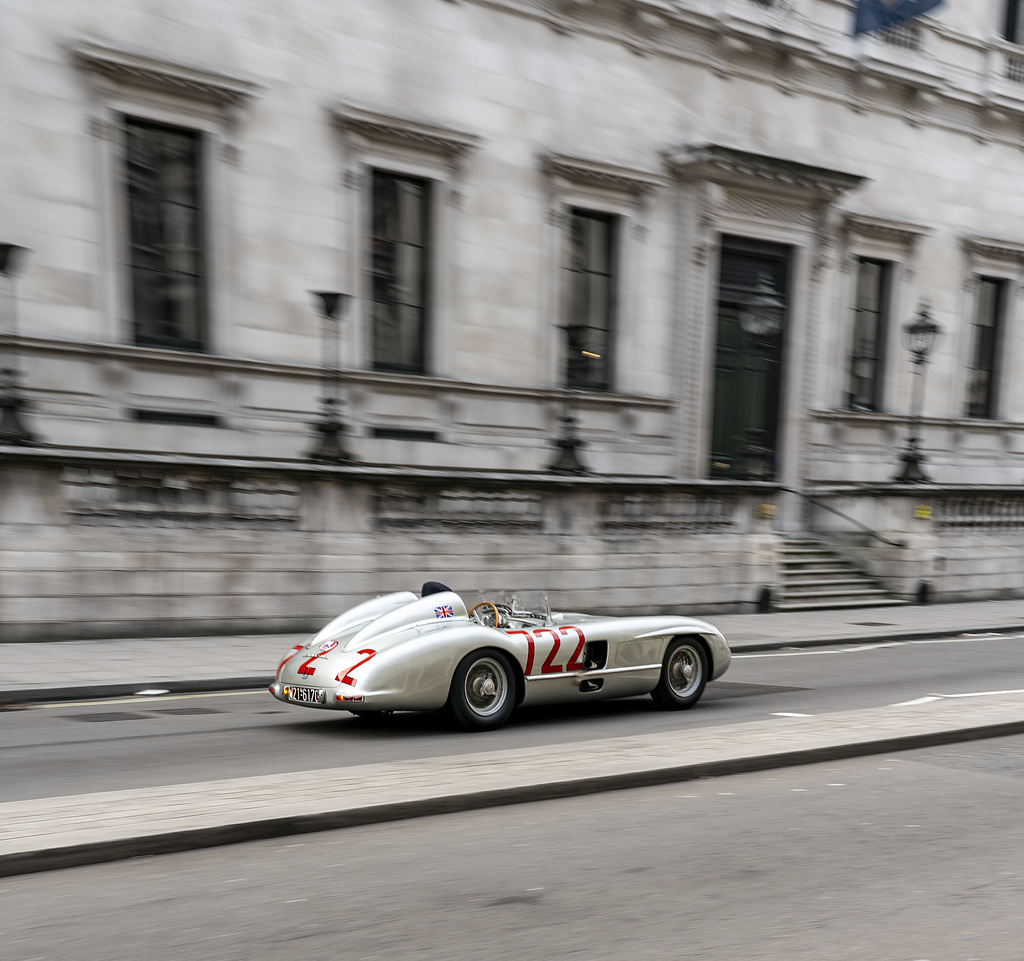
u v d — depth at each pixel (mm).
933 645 15781
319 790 6000
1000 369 27984
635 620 9453
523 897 4605
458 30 18875
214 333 16562
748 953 4051
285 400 17141
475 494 16047
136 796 5836
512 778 6352
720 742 7562
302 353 17312
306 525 14531
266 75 16812
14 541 12422
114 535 13047
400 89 18234
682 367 21922
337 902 4496
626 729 8578
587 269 21078
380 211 18359
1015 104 27266
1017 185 27969
